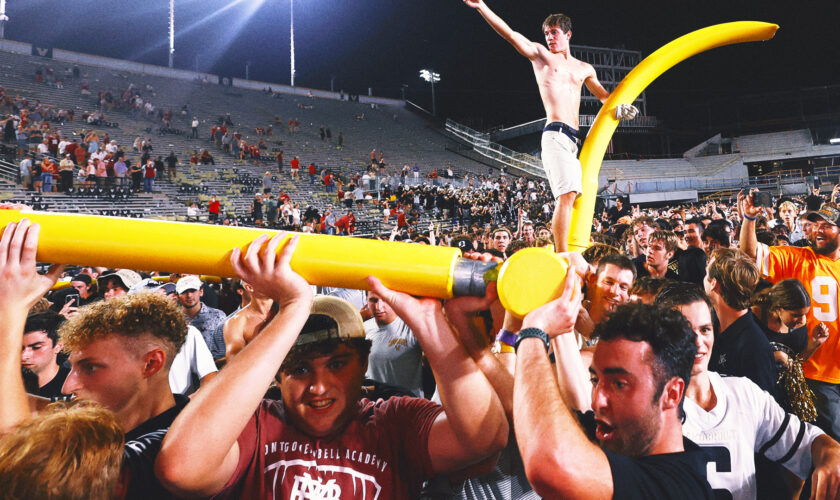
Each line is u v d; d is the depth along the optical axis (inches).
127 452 53.8
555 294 43.6
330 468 58.1
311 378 58.1
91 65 1449.3
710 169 1956.2
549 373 54.0
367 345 61.7
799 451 85.6
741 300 113.6
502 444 55.6
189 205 826.2
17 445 41.3
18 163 752.3
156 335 66.6
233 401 44.5
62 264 46.9
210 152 1175.0
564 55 179.8
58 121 1053.2
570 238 171.5
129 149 1049.5
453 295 45.8
